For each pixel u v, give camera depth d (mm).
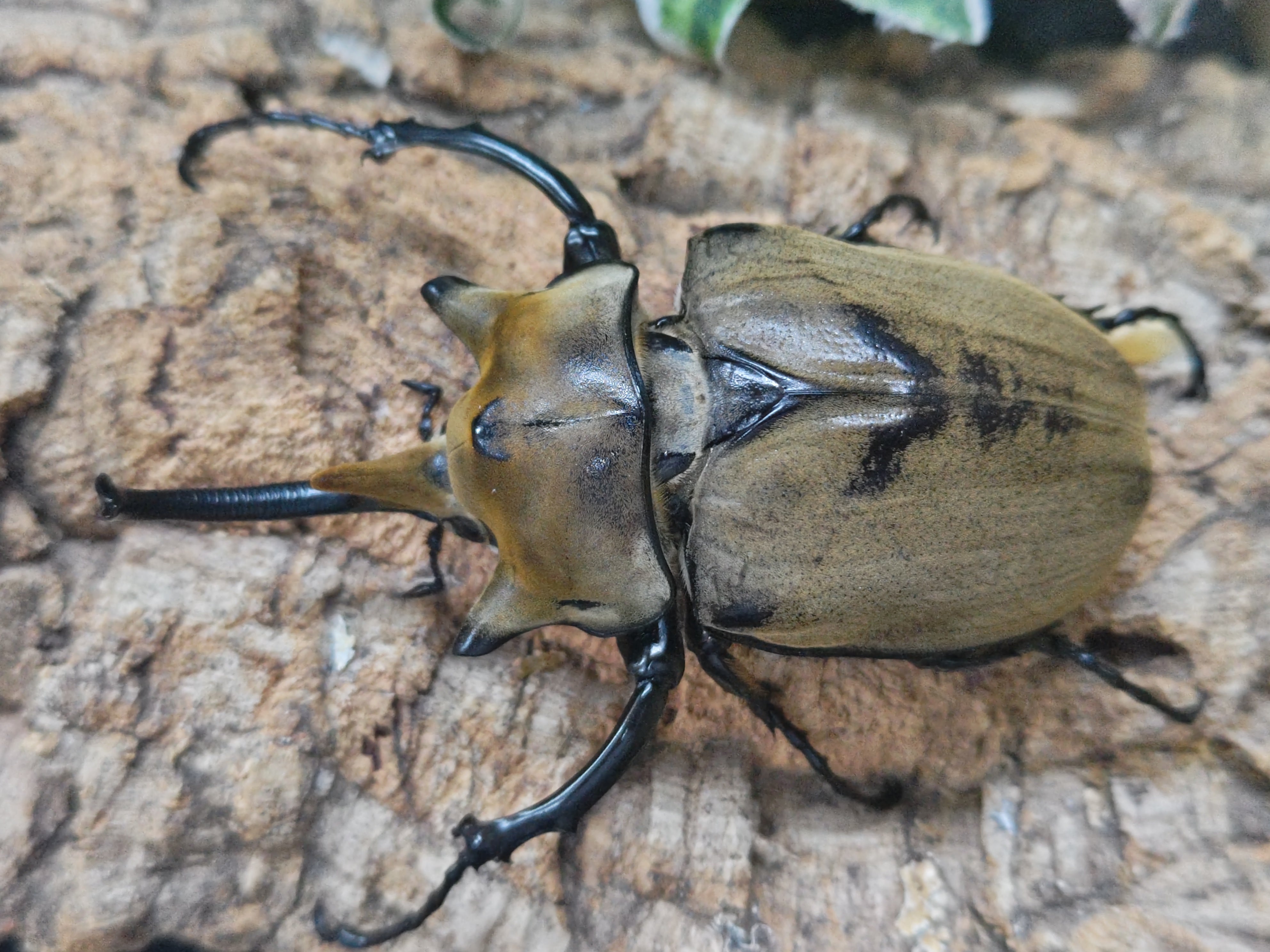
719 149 198
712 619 158
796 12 203
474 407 158
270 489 164
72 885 157
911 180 197
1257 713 166
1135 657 176
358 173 185
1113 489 155
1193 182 194
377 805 167
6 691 161
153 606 166
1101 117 202
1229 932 156
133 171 178
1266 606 170
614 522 155
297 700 167
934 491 151
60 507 168
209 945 161
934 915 167
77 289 172
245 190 181
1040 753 173
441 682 173
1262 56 203
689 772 175
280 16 190
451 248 186
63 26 182
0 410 166
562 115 199
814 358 156
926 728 178
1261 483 177
